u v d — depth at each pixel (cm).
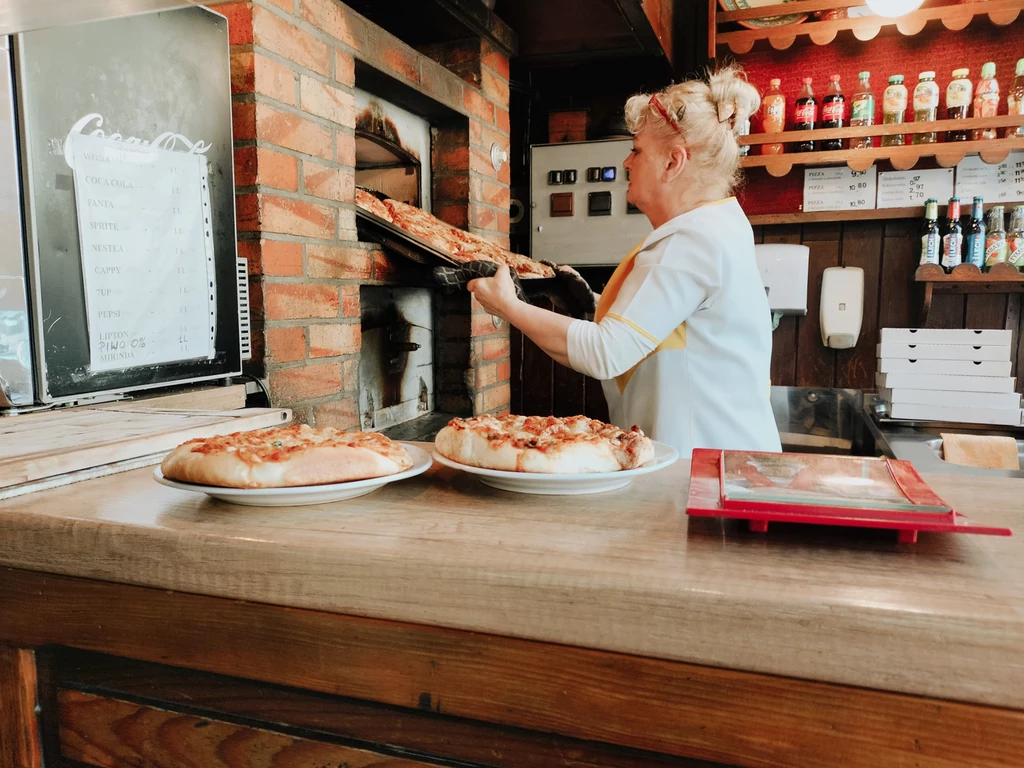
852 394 277
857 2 254
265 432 92
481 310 275
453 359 271
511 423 96
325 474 77
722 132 154
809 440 281
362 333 225
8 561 79
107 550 74
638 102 165
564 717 62
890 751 54
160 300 133
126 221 125
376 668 67
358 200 211
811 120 266
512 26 278
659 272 145
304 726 71
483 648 64
